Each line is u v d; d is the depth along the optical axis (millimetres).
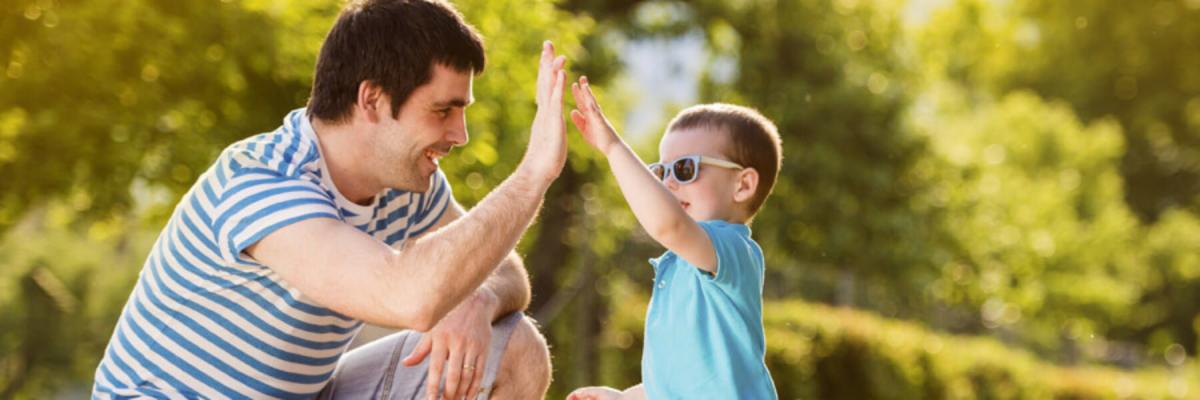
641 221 3121
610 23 16203
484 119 9648
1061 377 15953
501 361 3555
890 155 18406
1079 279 28000
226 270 3111
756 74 17875
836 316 11500
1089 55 32250
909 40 19766
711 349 3295
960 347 13031
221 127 9906
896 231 18562
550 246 15109
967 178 20547
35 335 18156
